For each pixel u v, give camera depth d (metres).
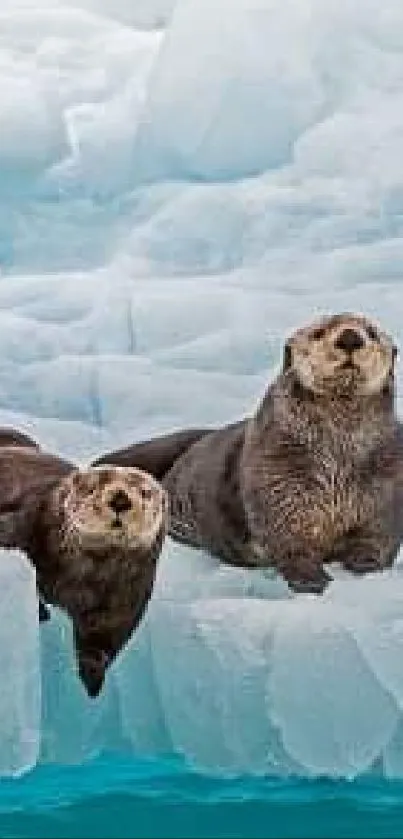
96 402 45.66
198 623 31.91
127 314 47.22
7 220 50.34
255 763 31.69
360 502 34.56
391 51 51.59
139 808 28.95
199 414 44.59
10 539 33.12
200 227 49.12
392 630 31.36
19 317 47.44
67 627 32.59
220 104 50.47
